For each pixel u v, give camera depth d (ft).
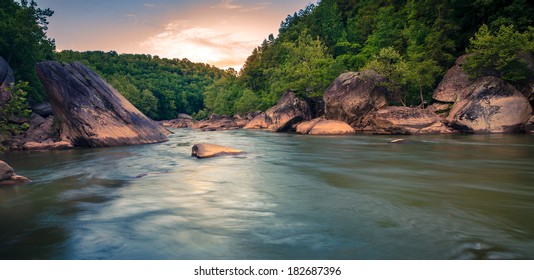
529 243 15.74
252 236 17.34
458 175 35.14
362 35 251.60
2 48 111.04
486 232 17.31
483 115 96.48
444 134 98.37
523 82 102.89
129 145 80.23
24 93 64.13
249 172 39.09
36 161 52.37
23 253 15.53
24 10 118.01
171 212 22.15
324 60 181.06
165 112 462.19
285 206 23.34
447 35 145.07
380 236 17.02
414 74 128.98
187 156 57.31
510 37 103.04
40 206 24.26
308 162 47.62
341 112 131.34
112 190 29.78
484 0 129.70
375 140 86.63
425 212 21.25
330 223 19.30
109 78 379.96
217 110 307.78
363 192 27.63
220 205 23.89
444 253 14.76
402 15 216.54
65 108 75.51
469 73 111.55
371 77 129.80
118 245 16.38
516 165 41.34
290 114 160.04
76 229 18.83
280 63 292.40
